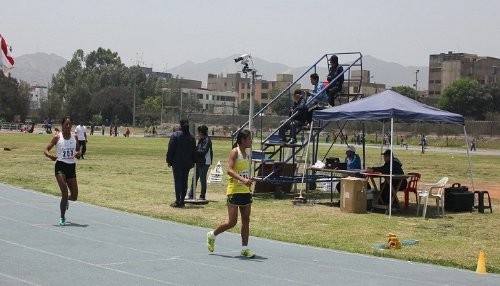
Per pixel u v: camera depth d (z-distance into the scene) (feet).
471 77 550.77
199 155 60.08
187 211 54.13
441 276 31.91
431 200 70.13
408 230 48.21
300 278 30.07
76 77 522.06
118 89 468.34
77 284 27.25
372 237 44.21
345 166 67.56
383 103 60.39
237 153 34.17
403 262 35.37
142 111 456.04
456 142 303.07
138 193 66.80
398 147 263.70
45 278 28.09
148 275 29.40
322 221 51.47
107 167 104.58
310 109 70.85
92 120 450.71
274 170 68.69
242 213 34.55
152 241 38.75
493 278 31.86
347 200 57.52
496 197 76.95
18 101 445.78
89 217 47.91
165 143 223.10
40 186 68.80
